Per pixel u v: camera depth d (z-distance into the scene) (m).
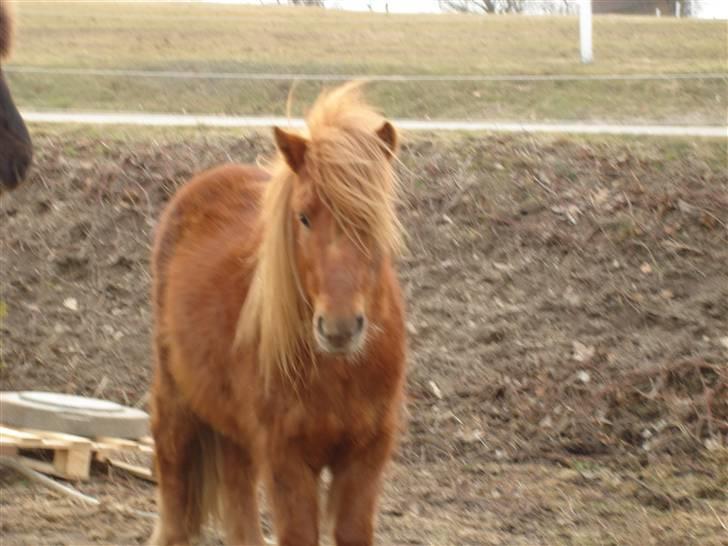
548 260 10.21
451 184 11.09
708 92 14.55
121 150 11.97
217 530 6.79
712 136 11.78
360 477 4.85
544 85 15.38
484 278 10.15
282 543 4.78
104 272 10.76
